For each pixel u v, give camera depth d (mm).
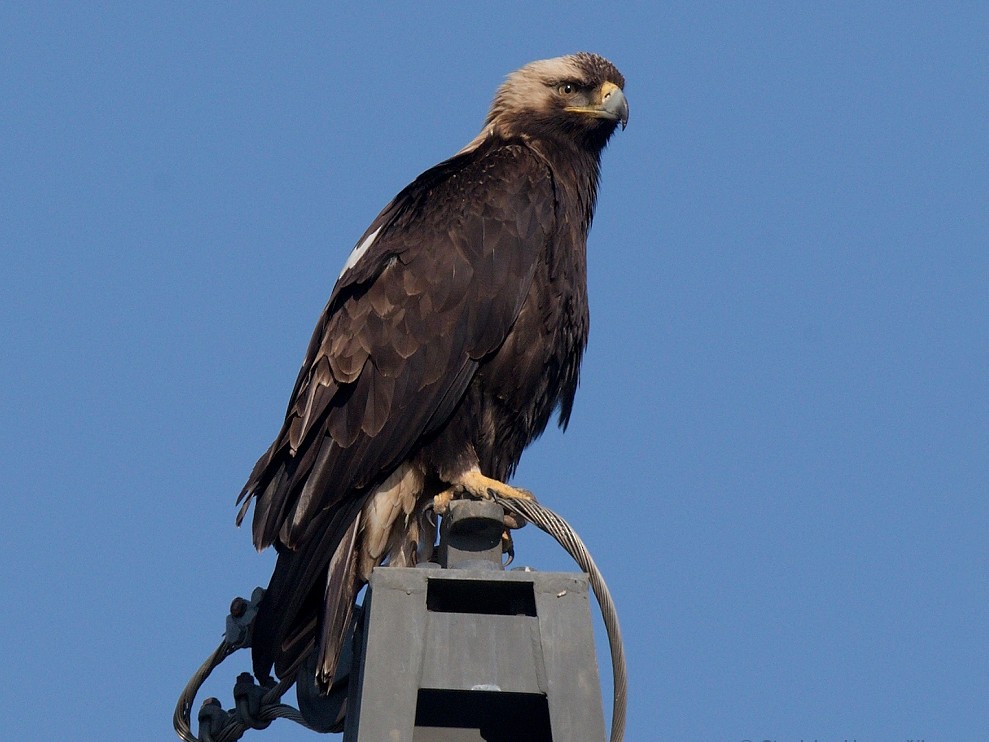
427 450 11727
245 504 11391
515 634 7344
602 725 7086
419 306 11891
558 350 12625
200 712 10102
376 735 6969
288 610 10461
